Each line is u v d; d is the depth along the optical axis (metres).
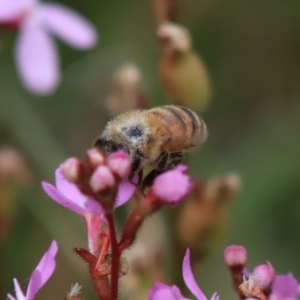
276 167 0.36
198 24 0.43
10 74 0.37
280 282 0.21
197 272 0.31
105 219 0.23
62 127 0.41
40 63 0.29
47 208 0.33
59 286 0.37
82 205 0.22
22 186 0.33
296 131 0.39
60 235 0.33
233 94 0.44
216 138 0.42
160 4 0.30
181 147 0.26
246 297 0.23
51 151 0.35
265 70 0.45
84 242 0.33
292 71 0.46
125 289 0.29
